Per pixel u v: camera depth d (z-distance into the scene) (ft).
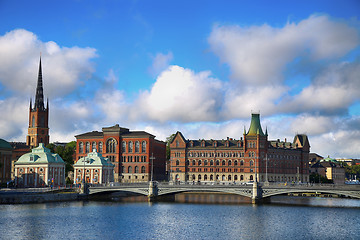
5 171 613.93
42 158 565.12
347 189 427.33
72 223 336.29
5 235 288.92
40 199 456.45
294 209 430.20
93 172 626.64
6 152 616.39
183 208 438.40
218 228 322.96
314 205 472.85
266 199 502.79
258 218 369.30
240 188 469.98
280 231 312.29
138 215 384.06
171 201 517.96
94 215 379.76
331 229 320.09
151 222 347.36
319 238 290.35
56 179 574.56
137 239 284.82
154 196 496.23
